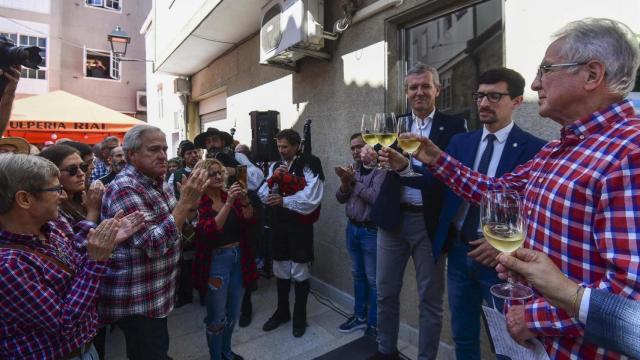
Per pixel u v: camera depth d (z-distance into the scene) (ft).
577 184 2.68
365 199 8.39
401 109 9.38
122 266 4.99
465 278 5.81
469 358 5.85
